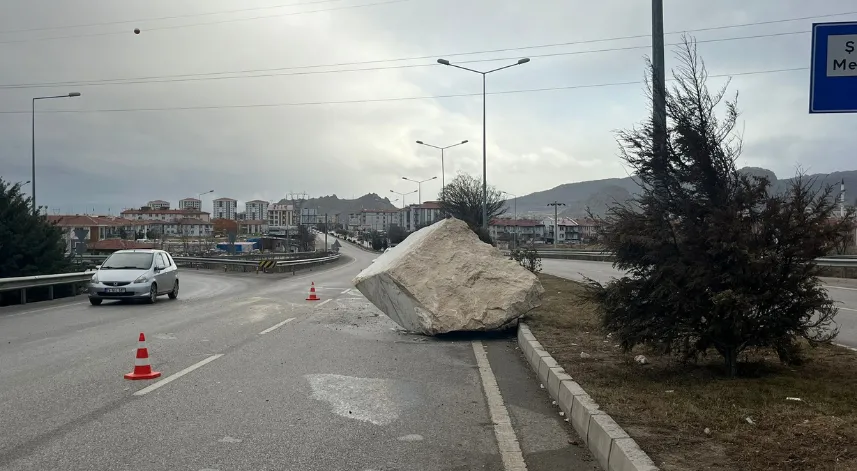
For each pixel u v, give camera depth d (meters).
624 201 8.18
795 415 5.97
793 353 7.49
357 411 7.30
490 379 9.16
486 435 6.44
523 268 14.05
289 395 7.99
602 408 6.42
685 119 7.65
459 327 13.02
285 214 178.00
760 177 7.48
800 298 7.25
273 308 19.16
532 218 148.38
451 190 58.41
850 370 8.01
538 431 6.57
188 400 7.68
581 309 15.76
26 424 6.61
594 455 5.79
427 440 6.25
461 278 13.58
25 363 10.00
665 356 9.47
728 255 7.33
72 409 7.22
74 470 5.30
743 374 7.95
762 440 5.34
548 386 8.48
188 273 44.72
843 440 5.20
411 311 13.37
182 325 14.92
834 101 6.36
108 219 107.81
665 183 7.73
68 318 16.33
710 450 5.18
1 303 20.83
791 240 7.18
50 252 23.38
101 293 19.81
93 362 10.09
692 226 7.50
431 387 8.62
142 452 5.77
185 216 130.12
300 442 6.13
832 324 13.72
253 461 5.57
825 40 6.38
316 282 33.00
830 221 7.23
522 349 11.81
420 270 13.62
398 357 10.92
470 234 14.60
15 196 23.27
